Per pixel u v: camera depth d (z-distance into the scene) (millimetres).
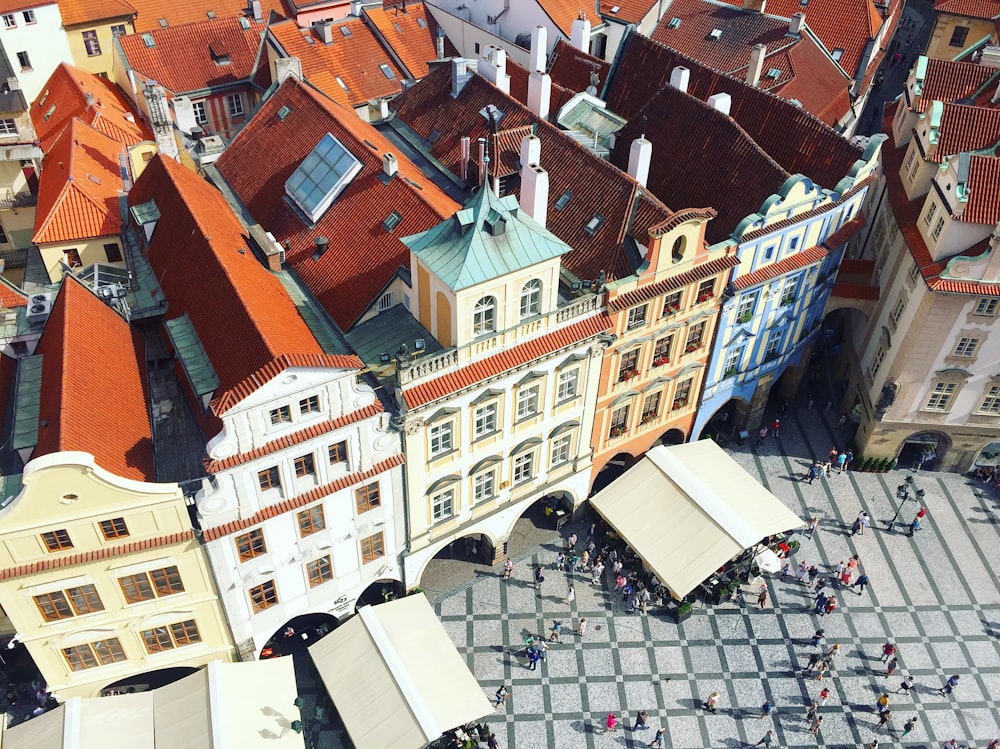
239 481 40000
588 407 53031
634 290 49344
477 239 42500
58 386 40000
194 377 43156
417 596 50375
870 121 103438
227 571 42812
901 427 61750
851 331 69562
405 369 42281
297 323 46188
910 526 60375
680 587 51750
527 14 80562
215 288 45406
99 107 70938
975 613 55375
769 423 68250
